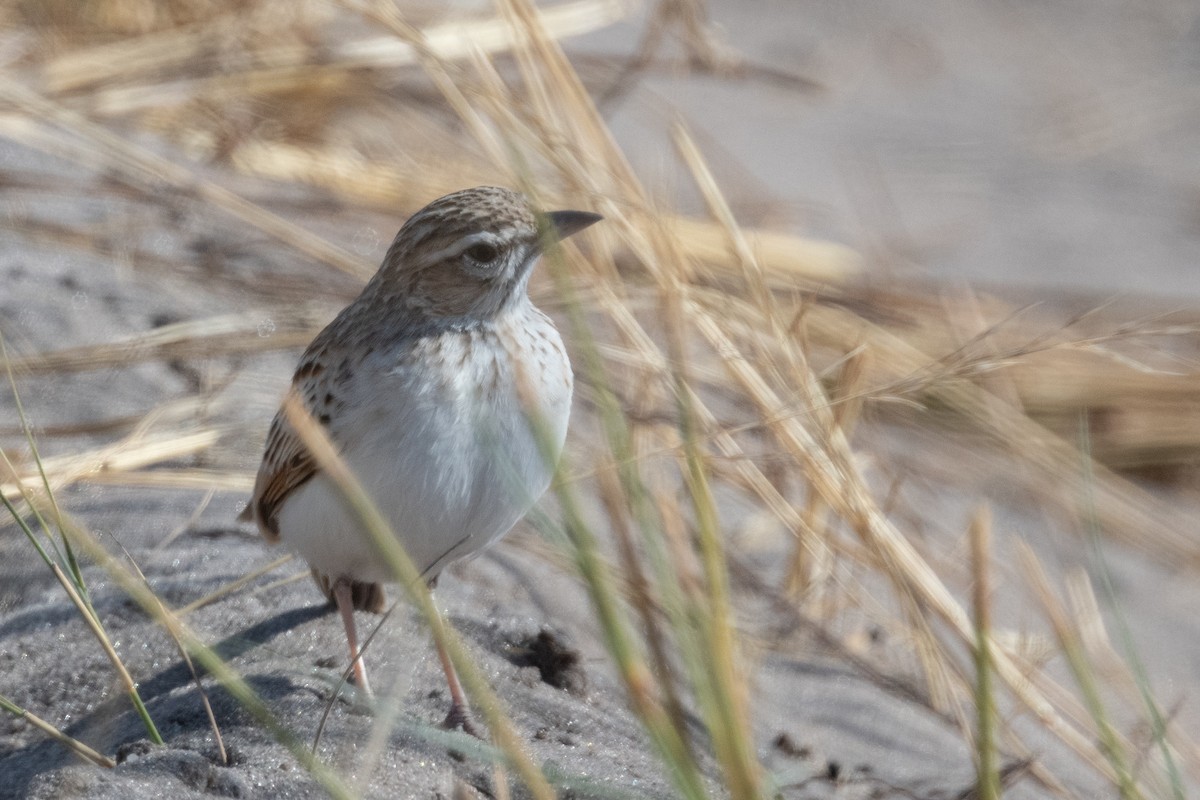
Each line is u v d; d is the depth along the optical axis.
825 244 16.39
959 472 12.98
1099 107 22.98
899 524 11.97
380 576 8.41
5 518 9.75
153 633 8.71
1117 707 10.29
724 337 10.41
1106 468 13.67
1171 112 22.91
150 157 13.47
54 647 8.59
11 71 14.84
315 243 12.76
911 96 22.95
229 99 15.24
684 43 18.41
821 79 22.98
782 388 10.32
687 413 6.74
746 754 5.93
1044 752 9.45
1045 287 16.70
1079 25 26.30
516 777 7.26
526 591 9.73
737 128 20.78
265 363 11.91
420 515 7.74
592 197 11.09
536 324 8.15
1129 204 20.05
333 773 6.91
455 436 7.65
